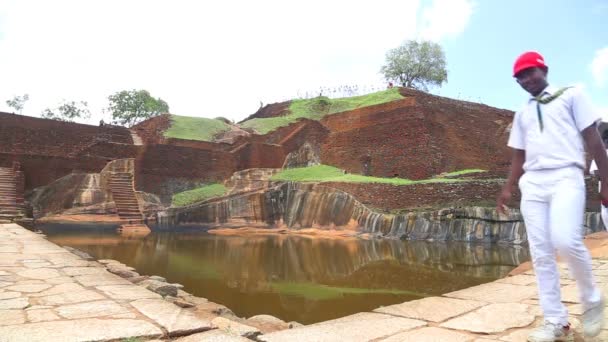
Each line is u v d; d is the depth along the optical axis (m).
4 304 4.59
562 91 3.31
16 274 6.48
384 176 28.84
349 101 41.44
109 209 26.58
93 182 27.19
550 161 3.26
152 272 11.62
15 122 27.41
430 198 21.17
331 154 32.72
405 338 3.50
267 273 11.70
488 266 12.83
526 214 3.45
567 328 3.32
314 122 33.66
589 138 3.19
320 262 13.60
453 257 14.71
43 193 26.20
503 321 3.98
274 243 18.77
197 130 33.47
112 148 28.62
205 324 3.88
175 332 3.63
